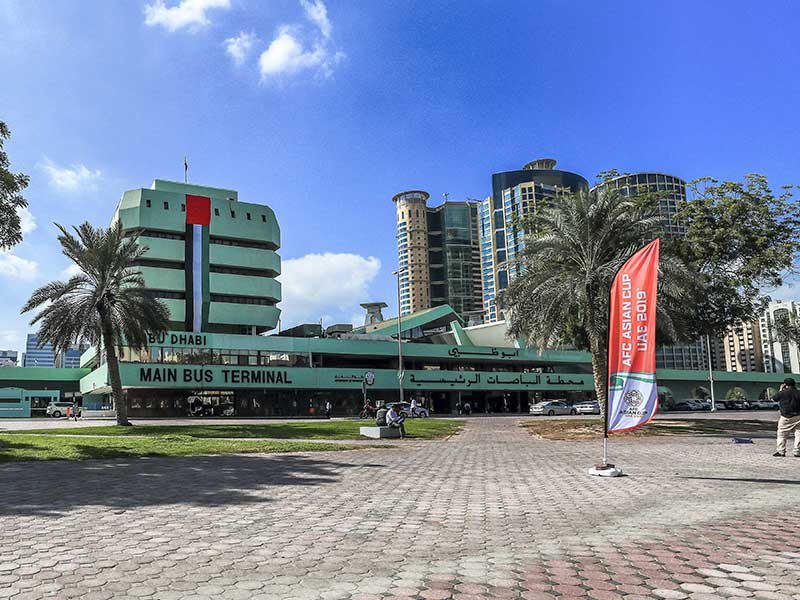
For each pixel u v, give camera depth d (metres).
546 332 26.62
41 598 4.29
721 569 5.17
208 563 5.27
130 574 4.92
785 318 40.34
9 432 26.98
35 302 33.62
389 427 24.16
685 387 93.50
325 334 75.44
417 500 8.82
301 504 8.42
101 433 26.22
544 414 63.19
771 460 14.35
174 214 71.94
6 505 8.21
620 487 10.15
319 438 23.62
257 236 77.94
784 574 5.02
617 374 11.62
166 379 54.62
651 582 4.79
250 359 60.31
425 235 165.88
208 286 72.69
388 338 71.00
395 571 5.09
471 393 79.62
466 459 15.34
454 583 4.75
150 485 10.24
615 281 11.73
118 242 34.53
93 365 77.50
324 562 5.36
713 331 32.81
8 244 20.08
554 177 157.38
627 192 34.25
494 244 159.12
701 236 31.95
